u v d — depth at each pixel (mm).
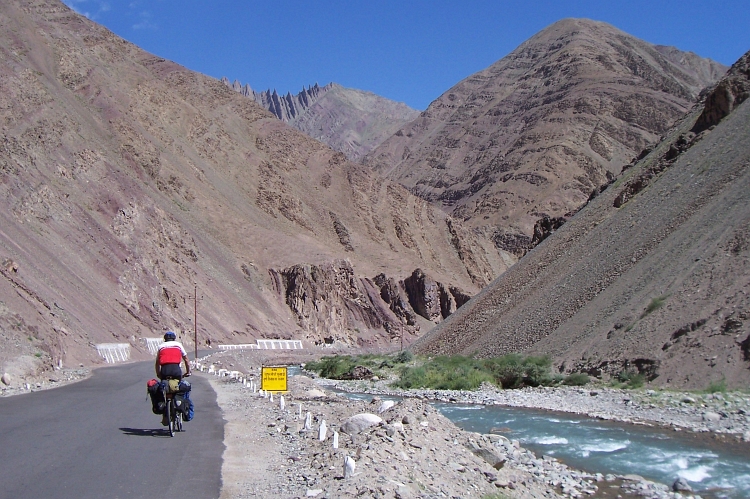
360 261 124812
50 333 39562
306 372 63625
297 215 125312
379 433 14891
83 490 10000
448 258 144875
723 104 58156
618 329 38781
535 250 66688
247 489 10719
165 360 15219
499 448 18469
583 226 61125
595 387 34906
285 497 10297
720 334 31828
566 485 15820
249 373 51031
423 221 149125
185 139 120750
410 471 12625
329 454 13266
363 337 110250
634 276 43219
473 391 40094
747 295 32500
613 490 15805
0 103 75750
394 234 139500
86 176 78875
